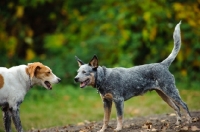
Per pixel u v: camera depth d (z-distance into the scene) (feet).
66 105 47.93
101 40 55.62
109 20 57.93
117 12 57.93
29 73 28.58
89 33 59.67
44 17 65.16
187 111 27.84
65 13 63.52
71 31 61.41
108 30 57.11
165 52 55.42
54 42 60.23
